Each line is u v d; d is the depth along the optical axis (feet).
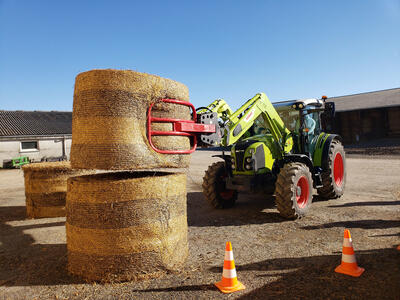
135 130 9.27
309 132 20.26
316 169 19.79
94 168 8.95
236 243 12.71
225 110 16.98
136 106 9.34
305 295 8.01
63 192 18.83
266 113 17.98
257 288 8.54
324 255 10.87
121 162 8.95
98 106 9.05
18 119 74.59
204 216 17.60
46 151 67.62
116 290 8.62
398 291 7.99
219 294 8.24
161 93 9.96
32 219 18.35
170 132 10.07
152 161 9.53
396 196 20.83
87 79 9.23
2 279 9.77
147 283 9.02
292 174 15.87
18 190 30.91
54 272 10.11
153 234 9.45
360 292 8.04
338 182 21.59
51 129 71.31
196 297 8.10
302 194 16.85
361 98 89.97
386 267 9.55
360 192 22.84
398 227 13.85
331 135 21.02
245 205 20.25
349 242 9.48
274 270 9.75
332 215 16.49
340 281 8.73
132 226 9.14
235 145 18.21
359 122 80.89
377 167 36.81
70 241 9.68
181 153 10.46
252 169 17.02
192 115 12.12
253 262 10.52
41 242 13.75
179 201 10.34
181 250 10.28
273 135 18.48
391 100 76.89
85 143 9.14
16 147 63.93
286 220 15.99
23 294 8.64
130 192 9.15
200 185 29.86
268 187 18.07
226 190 19.57
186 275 9.57
